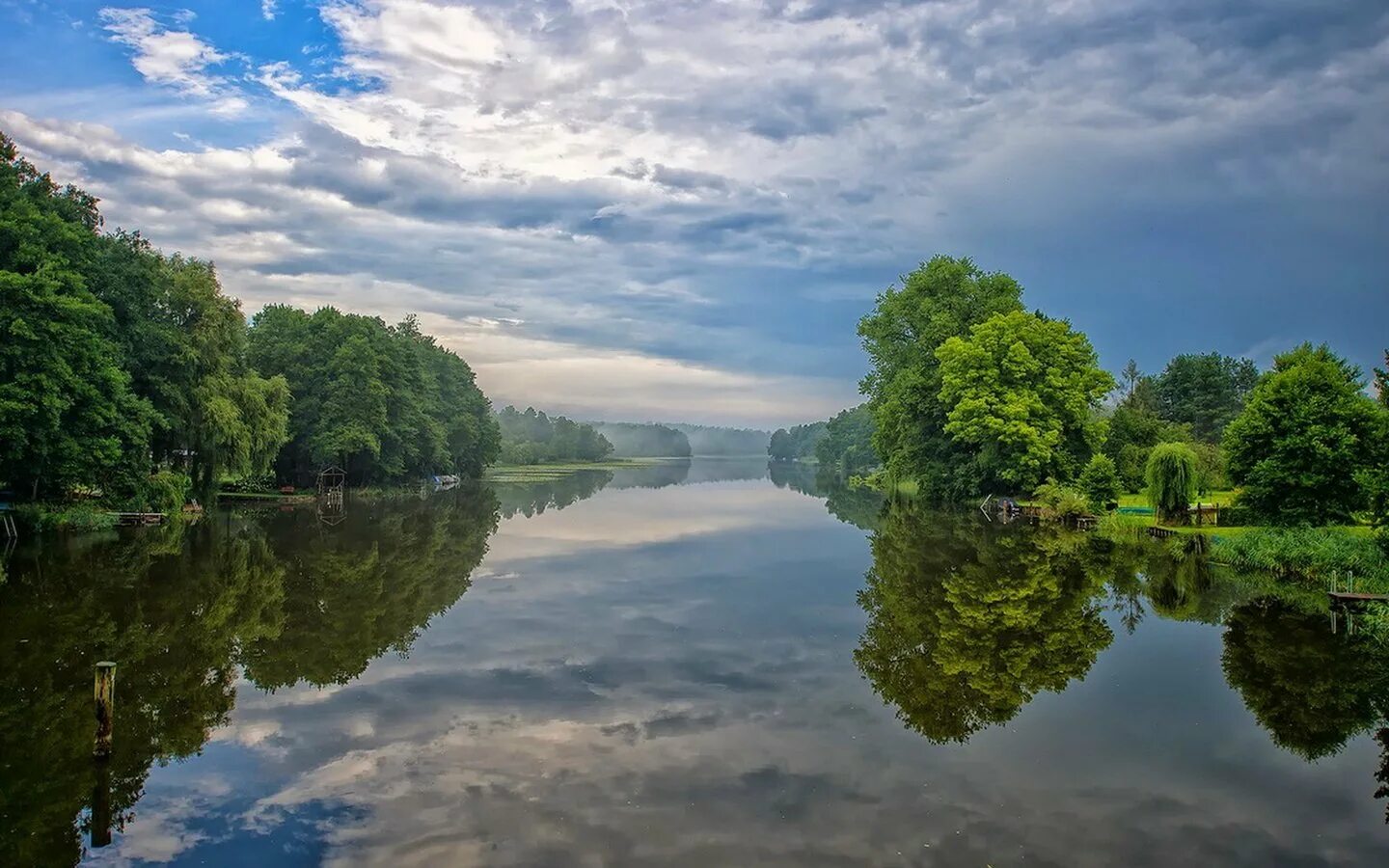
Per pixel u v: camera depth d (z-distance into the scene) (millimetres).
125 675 17359
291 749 13180
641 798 11305
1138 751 13125
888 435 66188
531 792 11484
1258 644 19938
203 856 9820
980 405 54375
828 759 12711
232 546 37312
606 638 20438
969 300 64250
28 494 42344
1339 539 28266
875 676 17234
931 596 25859
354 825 10555
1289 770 12453
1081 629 21469
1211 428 86500
